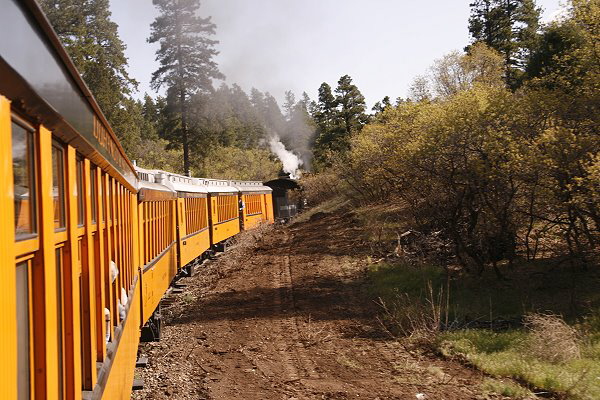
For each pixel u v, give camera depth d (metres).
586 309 10.10
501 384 7.22
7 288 1.55
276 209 42.78
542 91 12.29
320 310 12.39
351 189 38.69
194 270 18.69
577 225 12.57
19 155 1.80
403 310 10.96
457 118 12.73
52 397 2.11
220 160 55.50
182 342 10.01
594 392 6.57
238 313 12.30
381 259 17.20
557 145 10.77
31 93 1.82
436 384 7.48
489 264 14.51
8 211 1.57
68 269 2.56
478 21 42.16
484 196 12.84
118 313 4.68
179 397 7.16
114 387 4.03
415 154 14.11
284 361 8.82
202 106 44.28
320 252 20.98
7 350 1.54
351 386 7.57
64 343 2.50
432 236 16.61
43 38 2.01
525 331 9.22
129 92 42.31
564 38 13.92
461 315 10.76
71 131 2.53
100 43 41.00
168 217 12.73
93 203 3.54
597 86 11.38
